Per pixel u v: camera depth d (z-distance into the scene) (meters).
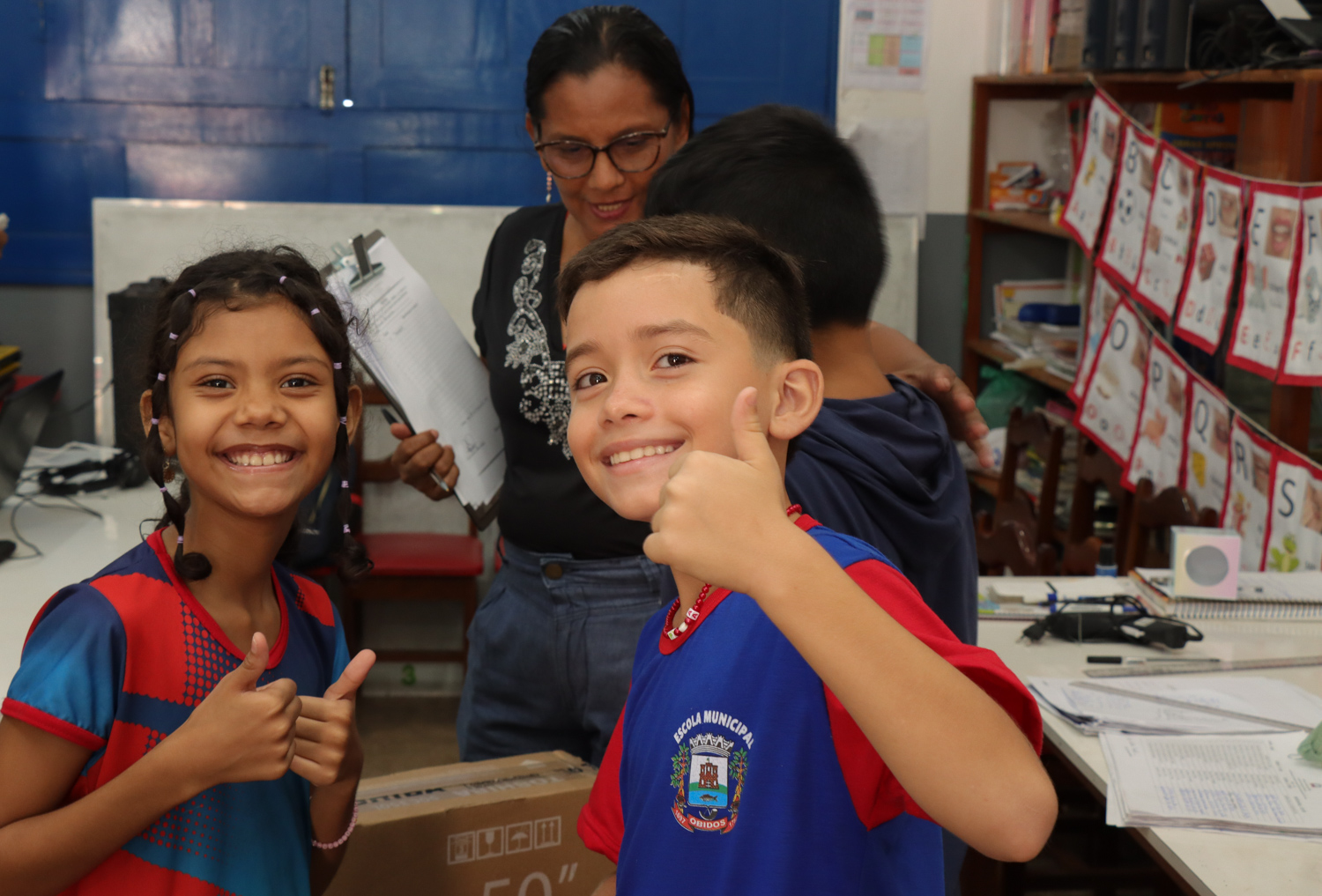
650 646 0.95
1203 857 1.25
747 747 0.79
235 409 1.01
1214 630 2.01
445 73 3.81
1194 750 1.49
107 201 3.70
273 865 1.05
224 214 3.73
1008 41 3.76
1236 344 2.46
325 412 1.06
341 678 1.03
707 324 0.79
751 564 0.66
